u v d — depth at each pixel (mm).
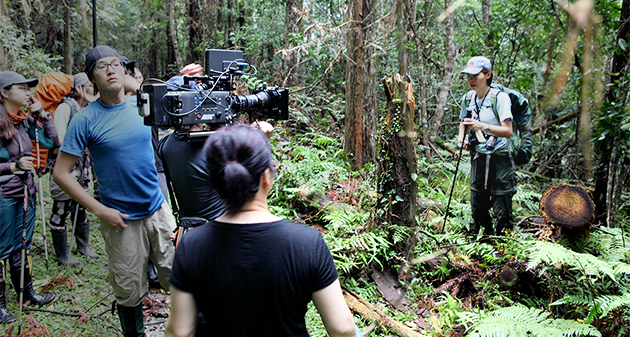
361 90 5312
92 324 2859
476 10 7949
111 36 11867
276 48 10141
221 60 2164
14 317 2834
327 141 5520
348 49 5422
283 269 1221
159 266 2527
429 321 3029
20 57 6465
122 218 2322
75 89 3650
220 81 2141
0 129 2762
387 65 6590
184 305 1257
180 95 1935
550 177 6391
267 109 2279
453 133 7660
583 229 3609
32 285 3100
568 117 3467
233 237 1229
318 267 1254
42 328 2740
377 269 3508
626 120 3436
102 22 9969
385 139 3338
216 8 14570
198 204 2178
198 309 1281
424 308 3168
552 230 3740
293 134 6898
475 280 3398
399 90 3217
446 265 3482
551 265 3213
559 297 3137
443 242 3779
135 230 2387
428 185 5109
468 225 4285
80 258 3758
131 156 2328
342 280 3338
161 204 2518
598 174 4230
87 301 3127
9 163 2832
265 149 1266
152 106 1930
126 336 2447
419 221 3525
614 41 3547
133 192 2359
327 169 4688
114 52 2299
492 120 3771
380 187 3488
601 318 2906
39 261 3635
